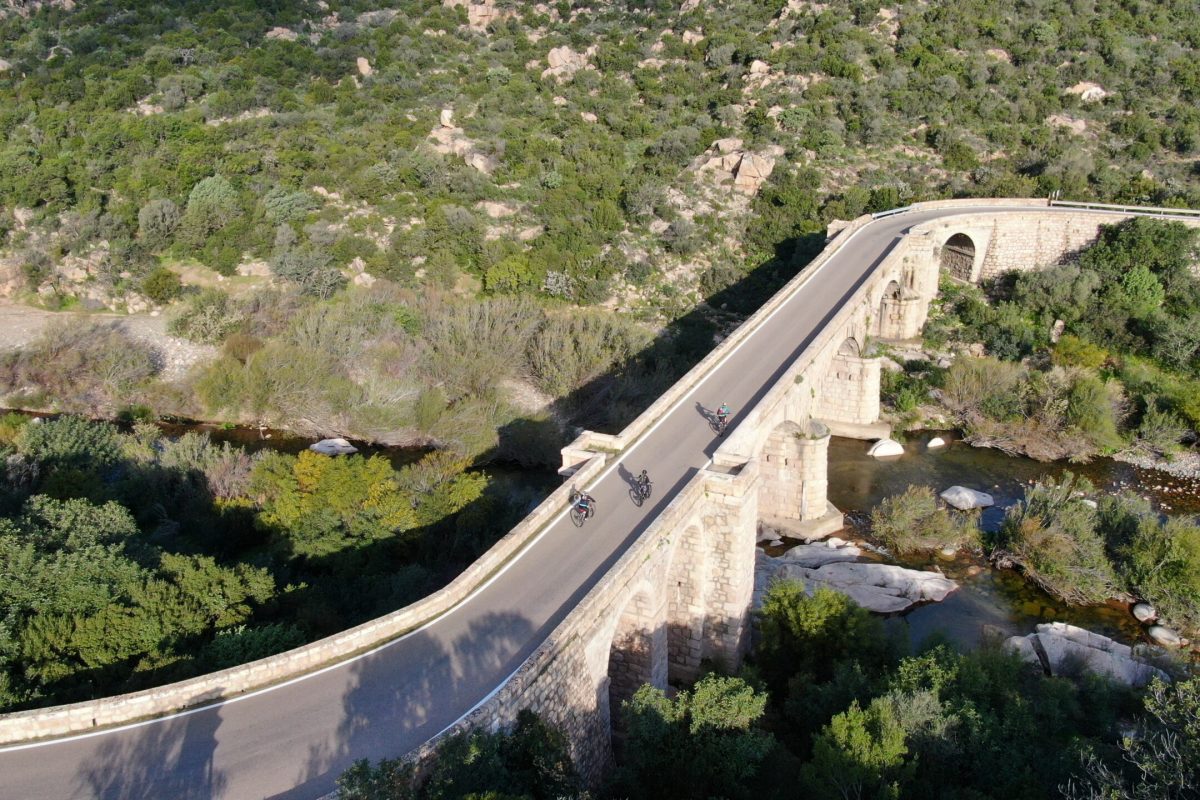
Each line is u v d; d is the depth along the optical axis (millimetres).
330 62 108438
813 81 96688
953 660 32438
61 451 49188
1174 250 68188
